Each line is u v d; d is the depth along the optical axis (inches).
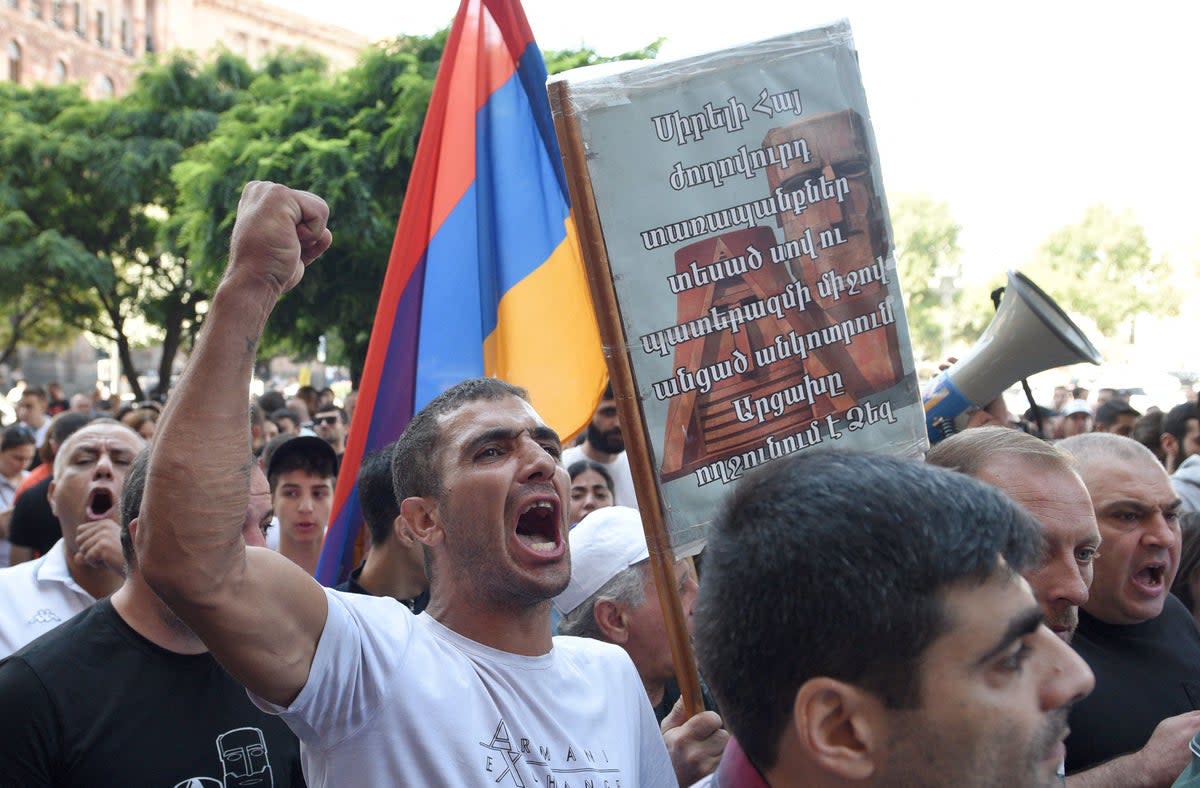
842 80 97.9
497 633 81.7
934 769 47.3
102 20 2009.1
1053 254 2304.4
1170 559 109.1
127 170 999.6
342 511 149.6
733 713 51.6
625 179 92.3
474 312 150.9
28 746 90.0
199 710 95.4
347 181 585.6
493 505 81.7
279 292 69.2
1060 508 88.3
